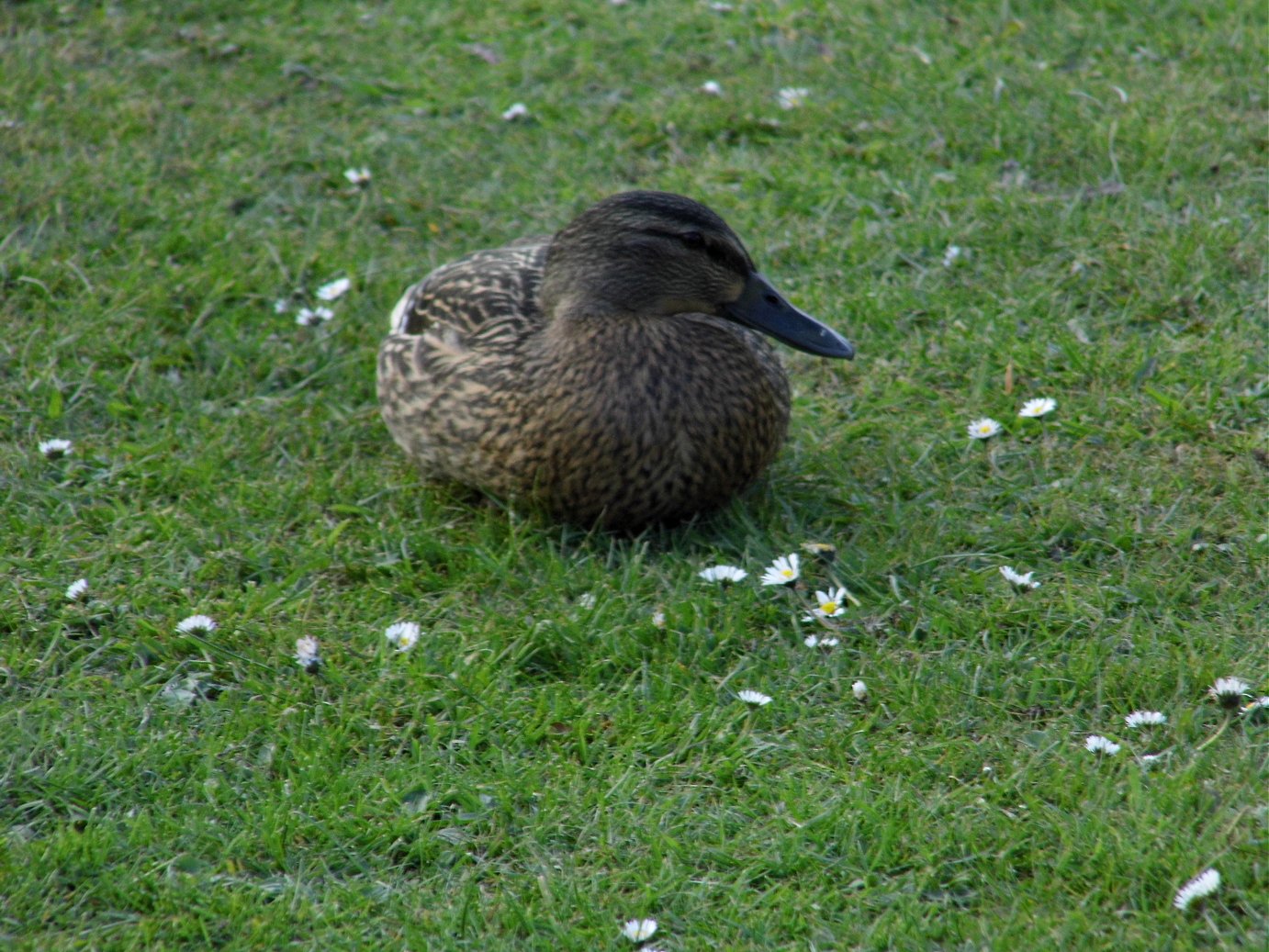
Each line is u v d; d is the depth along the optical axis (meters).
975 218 11.23
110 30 14.55
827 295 10.53
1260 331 9.65
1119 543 7.95
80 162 12.16
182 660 7.35
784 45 14.17
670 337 7.99
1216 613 7.39
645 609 7.60
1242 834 5.88
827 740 6.71
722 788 6.49
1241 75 12.98
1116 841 5.91
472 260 9.49
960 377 9.66
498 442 8.09
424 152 12.86
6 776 6.49
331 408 9.59
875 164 12.23
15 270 10.72
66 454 8.94
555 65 14.11
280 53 14.34
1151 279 10.32
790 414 8.70
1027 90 12.88
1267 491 8.24
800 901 5.87
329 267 11.12
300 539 8.34
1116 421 9.02
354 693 7.07
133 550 8.10
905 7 14.58
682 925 5.83
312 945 5.73
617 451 7.83
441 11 15.16
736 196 11.95
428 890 6.04
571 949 5.69
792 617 7.45
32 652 7.30
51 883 5.96
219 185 12.11
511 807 6.39
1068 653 7.14
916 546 7.99
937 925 5.67
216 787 6.48
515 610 7.70
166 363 10.04
